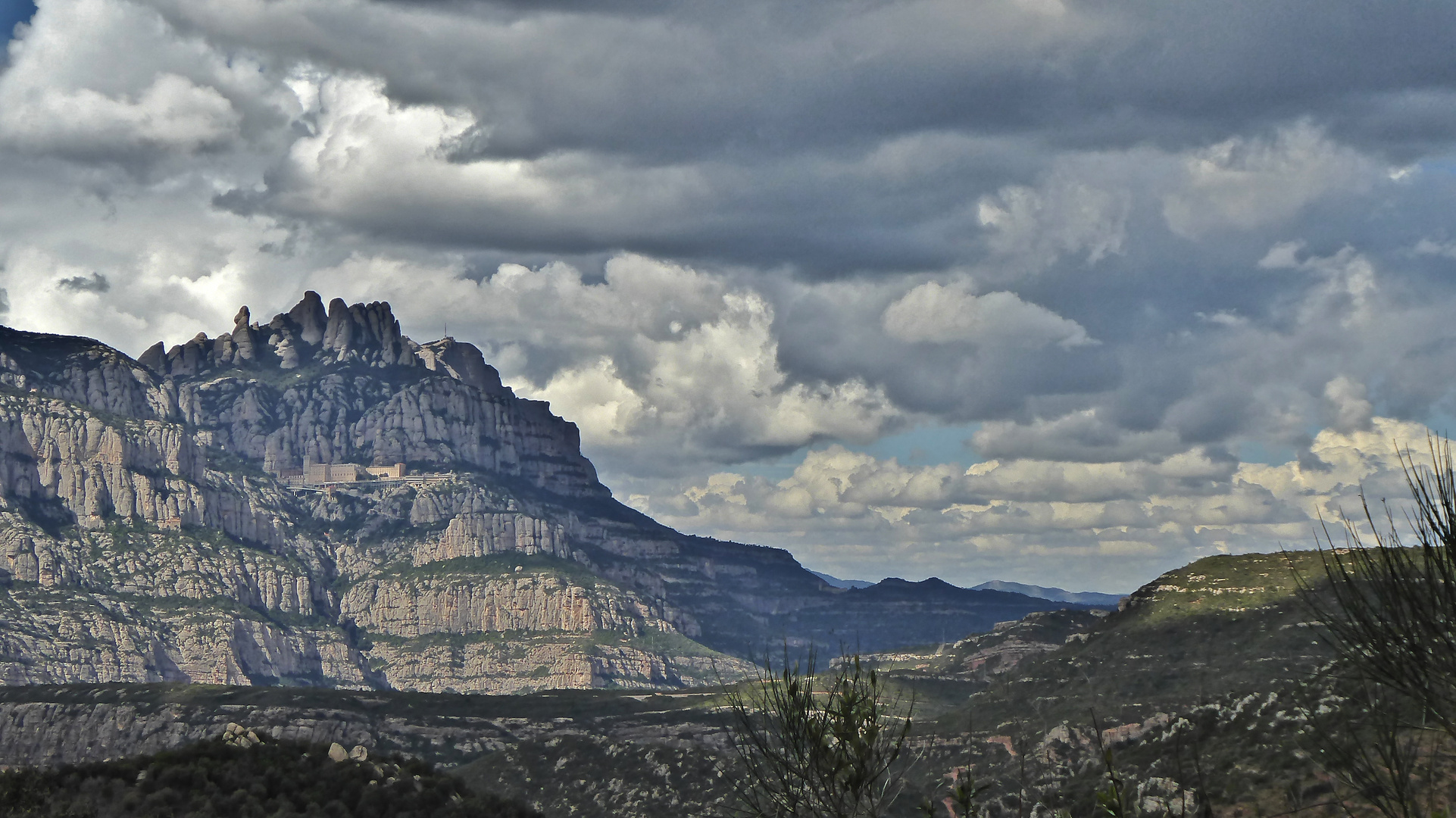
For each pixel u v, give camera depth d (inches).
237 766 5713.6
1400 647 1344.7
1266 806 2486.5
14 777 5300.2
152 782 5359.3
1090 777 4185.5
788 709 1686.8
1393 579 1366.9
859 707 1670.8
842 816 1620.3
